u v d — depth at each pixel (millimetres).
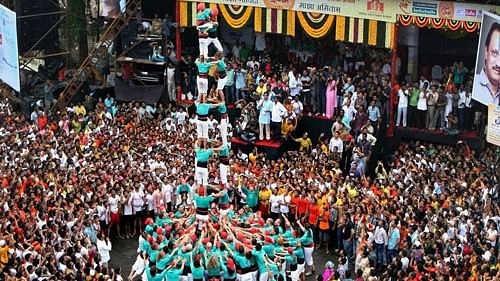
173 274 31062
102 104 45094
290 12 43750
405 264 31453
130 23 48500
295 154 41312
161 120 44250
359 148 40344
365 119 41875
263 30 44562
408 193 35562
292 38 47094
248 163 40656
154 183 38000
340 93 43344
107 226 36844
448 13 40406
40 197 33906
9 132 41906
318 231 37062
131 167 38656
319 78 43812
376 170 39844
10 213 32344
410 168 37938
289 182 37812
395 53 41812
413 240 32438
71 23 49719
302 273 33500
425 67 44781
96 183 36531
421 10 40844
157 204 37938
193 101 46438
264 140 43375
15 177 35438
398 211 34031
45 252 30531
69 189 35625
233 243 31812
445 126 41844
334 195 36531
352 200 36125
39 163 37375
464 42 44250
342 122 41750
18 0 47219
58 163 37781
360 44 45469
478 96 38062
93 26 51062
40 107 45750
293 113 43219
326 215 36531
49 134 41062
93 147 40281
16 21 44500
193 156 39750
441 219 32656
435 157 39125
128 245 37594
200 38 30891
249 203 38344
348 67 45750
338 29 42844
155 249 32125
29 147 39094
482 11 39625
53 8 49500
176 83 46750
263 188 38188
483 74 37500
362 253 32750
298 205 37188
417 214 34312
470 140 40906
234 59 46125
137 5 46625
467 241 31625
